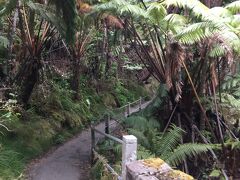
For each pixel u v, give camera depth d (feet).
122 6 21.93
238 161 21.50
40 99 28.25
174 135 19.25
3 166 17.76
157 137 19.93
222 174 20.02
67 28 21.16
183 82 23.62
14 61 26.50
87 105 35.94
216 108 23.07
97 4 26.25
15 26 24.70
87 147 25.13
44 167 19.99
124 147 11.84
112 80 45.88
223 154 21.25
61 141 25.96
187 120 23.70
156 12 20.94
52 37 28.66
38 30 25.31
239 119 25.32
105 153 20.04
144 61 26.86
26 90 25.70
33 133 23.58
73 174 18.92
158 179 10.36
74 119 30.14
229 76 25.55
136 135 19.71
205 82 24.08
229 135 23.18
